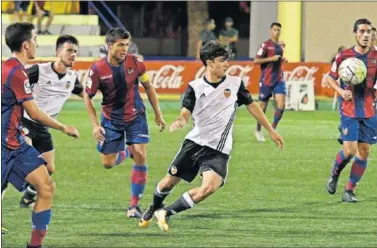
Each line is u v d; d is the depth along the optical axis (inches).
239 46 2487.7
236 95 627.2
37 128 751.7
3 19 2118.6
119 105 731.4
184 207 617.0
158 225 659.4
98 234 661.9
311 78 1818.4
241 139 1299.2
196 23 2326.5
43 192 564.4
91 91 719.7
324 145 1232.2
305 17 2114.9
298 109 1766.7
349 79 768.3
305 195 843.4
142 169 731.4
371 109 789.9
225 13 2500.0
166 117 1584.6
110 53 715.4
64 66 751.7
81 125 1462.8
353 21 2111.2
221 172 621.0
